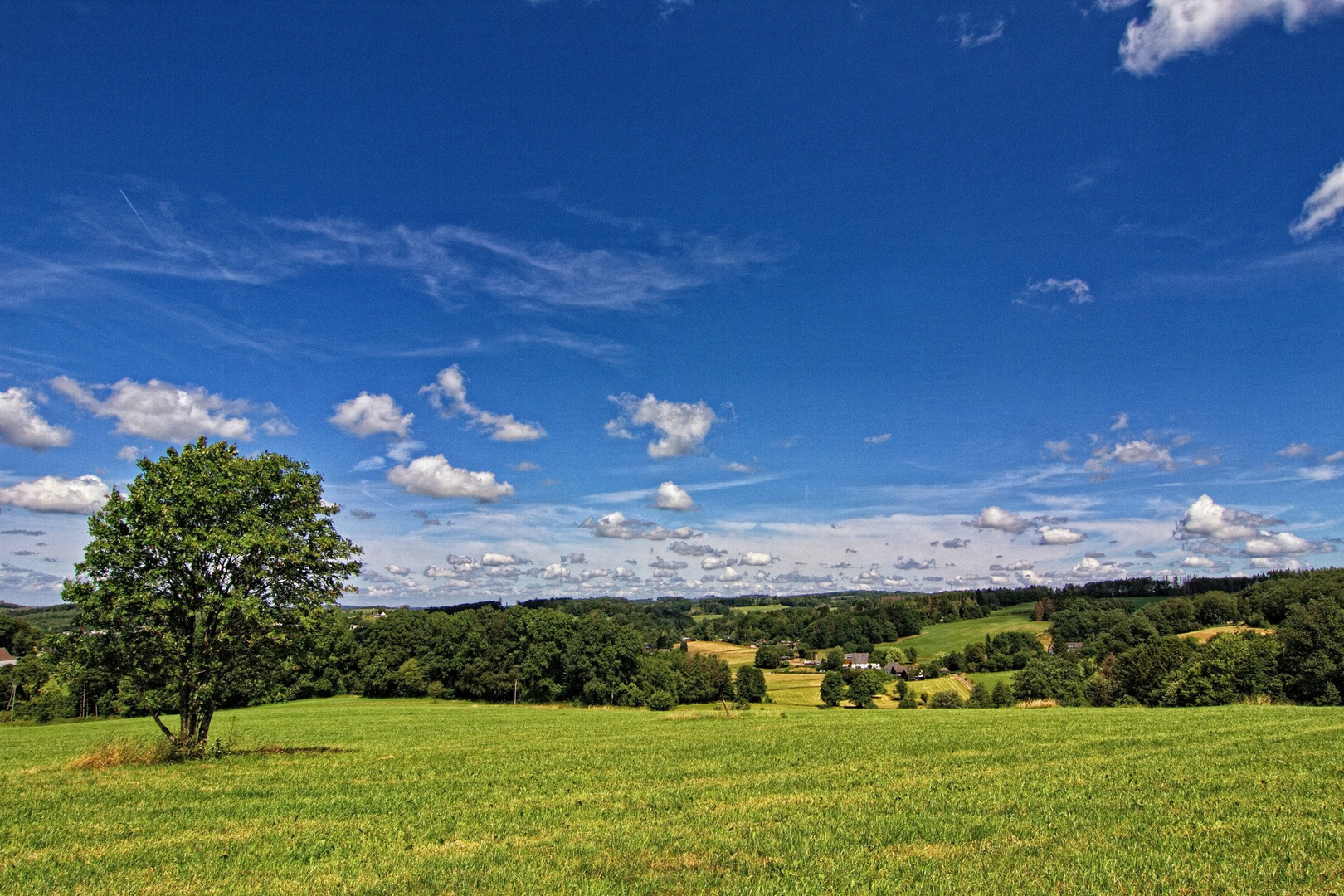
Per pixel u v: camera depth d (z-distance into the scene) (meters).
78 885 10.98
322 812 16.22
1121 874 10.10
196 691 26.39
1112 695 87.00
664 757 25.59
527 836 13.50
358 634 106.75
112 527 25.55
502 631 97.69
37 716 76.56
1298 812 13.36
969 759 22.69
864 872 10.61
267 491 27.81
